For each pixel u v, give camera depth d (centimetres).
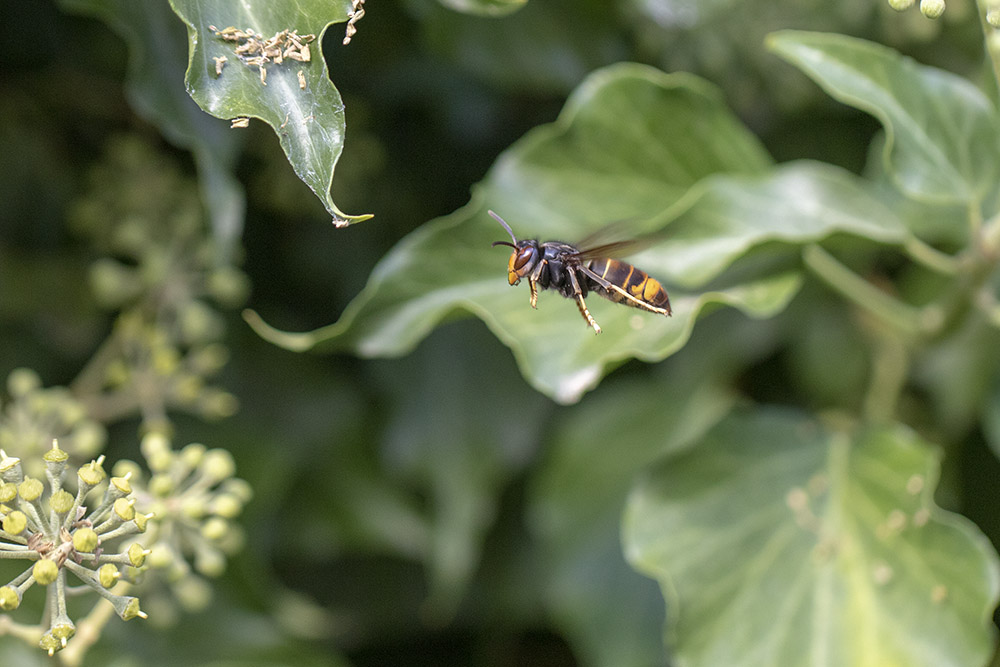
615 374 58
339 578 59
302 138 45
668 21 54
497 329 50
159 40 50
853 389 57
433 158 58
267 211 58
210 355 55
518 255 50
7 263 57
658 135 53
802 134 57
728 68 55
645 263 51
